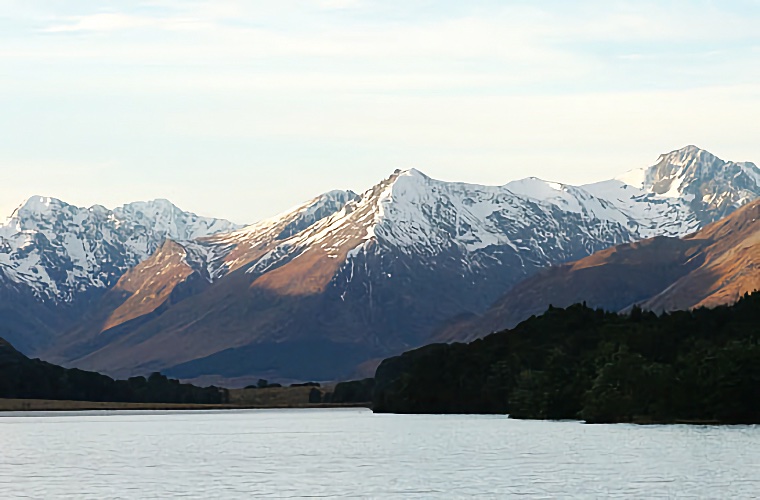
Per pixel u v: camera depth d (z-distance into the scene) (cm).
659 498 18262
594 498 18350
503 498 18512
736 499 18088
